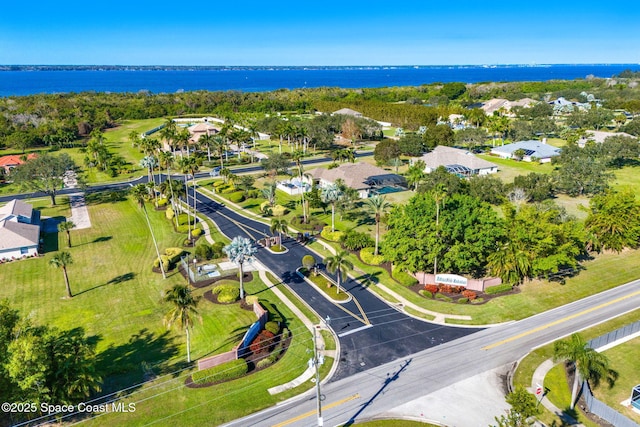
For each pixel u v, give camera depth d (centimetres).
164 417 4056
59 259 6103
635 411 4100
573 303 6016
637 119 15512
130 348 5094
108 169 13250
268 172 12775
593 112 17862
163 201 10244
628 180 11612
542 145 14538
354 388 4434
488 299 6084
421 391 4384
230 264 7262
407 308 5903
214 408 4162
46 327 4188
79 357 4122
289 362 4834
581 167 10250
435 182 9831
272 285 6544
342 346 5112
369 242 7662
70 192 11494
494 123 16362
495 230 6250
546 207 7894
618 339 5212
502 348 5053
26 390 3809
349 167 11438
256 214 9688
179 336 5331
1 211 8725
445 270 6712
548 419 4006
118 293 6347
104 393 4366
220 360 4725
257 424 3984
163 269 6925
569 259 6319
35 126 18300
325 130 15938
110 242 8206
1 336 3916
